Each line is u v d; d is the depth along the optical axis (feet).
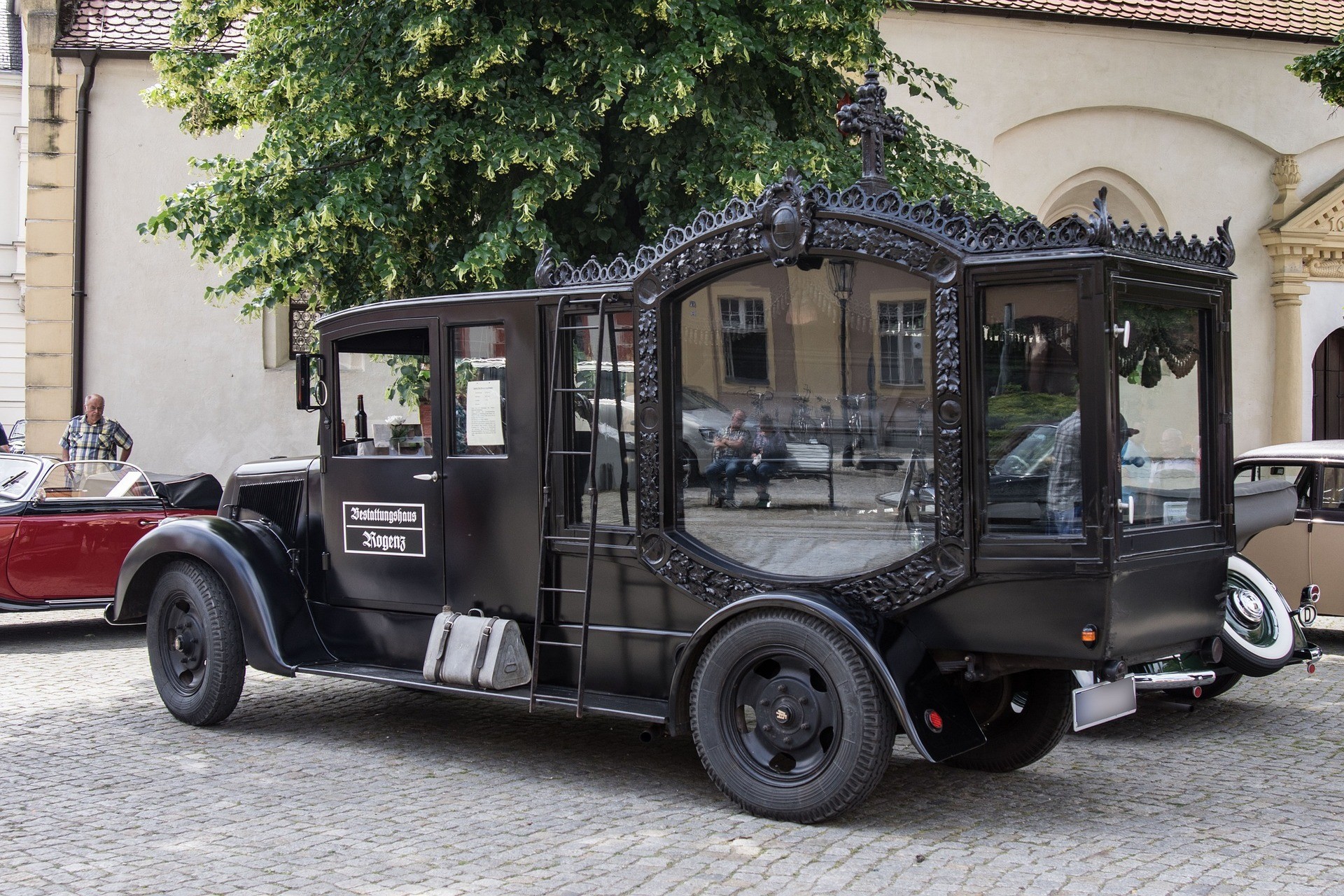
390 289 32.17
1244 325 57.06
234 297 33.42
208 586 21.65
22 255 91.15
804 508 16.34
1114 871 14.02
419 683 19.04
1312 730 21.88
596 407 17.67
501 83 31.19
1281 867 14.19
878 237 15.52
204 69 35.40
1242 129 55.98
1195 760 19.71
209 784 18.11
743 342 16.76
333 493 21.22
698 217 16.98
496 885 13.62
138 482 33.19
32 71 50.34
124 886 13.71
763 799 15.92
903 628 15.65
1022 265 14.58
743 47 31.14
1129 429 14.99
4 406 91.56
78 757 19.79
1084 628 14.44
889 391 15.70
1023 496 14.74
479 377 19.35
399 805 16.93
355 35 32.55
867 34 33.76
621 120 31.40
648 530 17.37
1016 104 53.57
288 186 32.45
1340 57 37.63
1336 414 58.80
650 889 13.44
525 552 18.83
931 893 13.26
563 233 33.63
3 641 32.55
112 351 51.08
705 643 16.66
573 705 17.53
